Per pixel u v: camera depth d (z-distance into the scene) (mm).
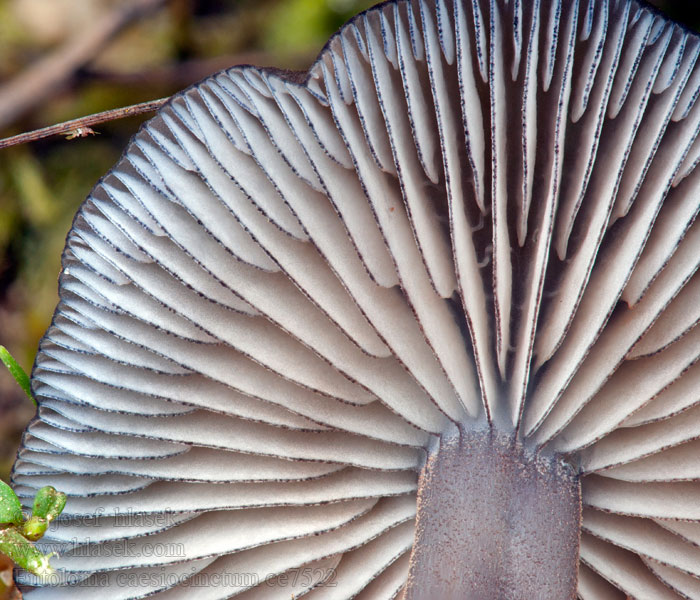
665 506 82
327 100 80
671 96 79
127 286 83
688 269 79
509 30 80
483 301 81
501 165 79
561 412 81
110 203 82
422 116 80
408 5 79
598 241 79
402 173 79
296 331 81
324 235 80
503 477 81
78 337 83
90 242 82
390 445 83
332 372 82
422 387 81
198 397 83
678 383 81
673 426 81
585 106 79
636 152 80
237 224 81
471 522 81
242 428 83
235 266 81
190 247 81
